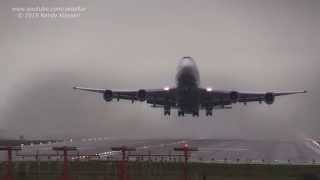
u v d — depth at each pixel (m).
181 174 181.88
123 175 130.00
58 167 186.62
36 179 171.75
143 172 182.75
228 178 180.25
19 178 172.50
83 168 187.75
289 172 187.62
